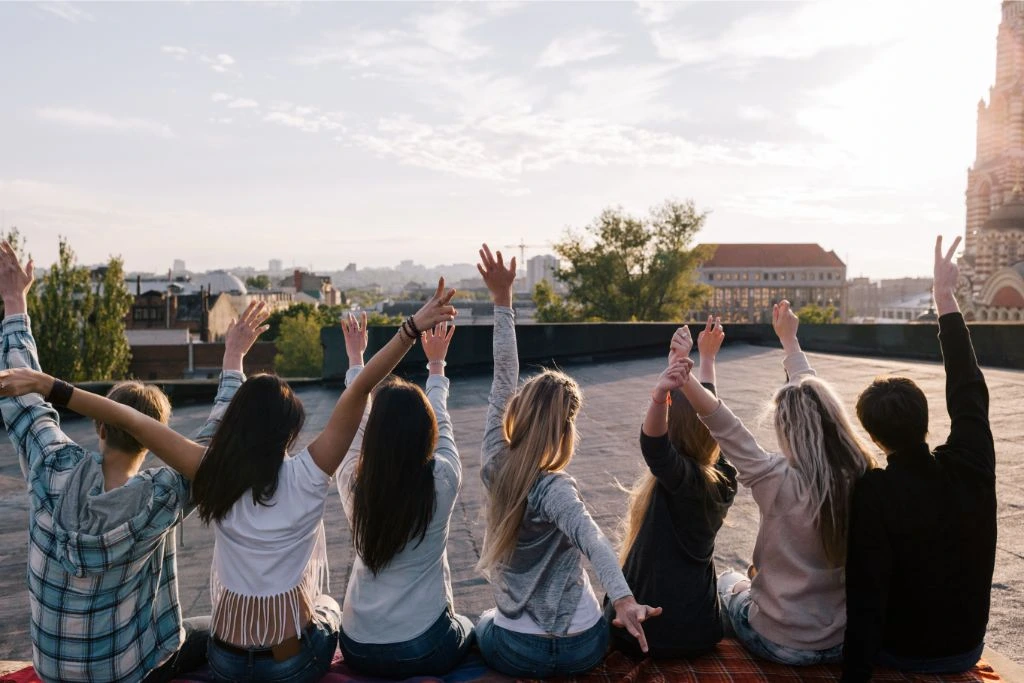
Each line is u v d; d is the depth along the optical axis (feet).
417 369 47.06
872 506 7.98
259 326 9.64
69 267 173.68
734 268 573.74
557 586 8.52
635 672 8.82
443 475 8.54
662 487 9.09
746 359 48.47
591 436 26.20
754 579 9.32
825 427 8.64
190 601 14.35
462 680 8.78
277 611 7.84
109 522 7.16
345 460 9.10
